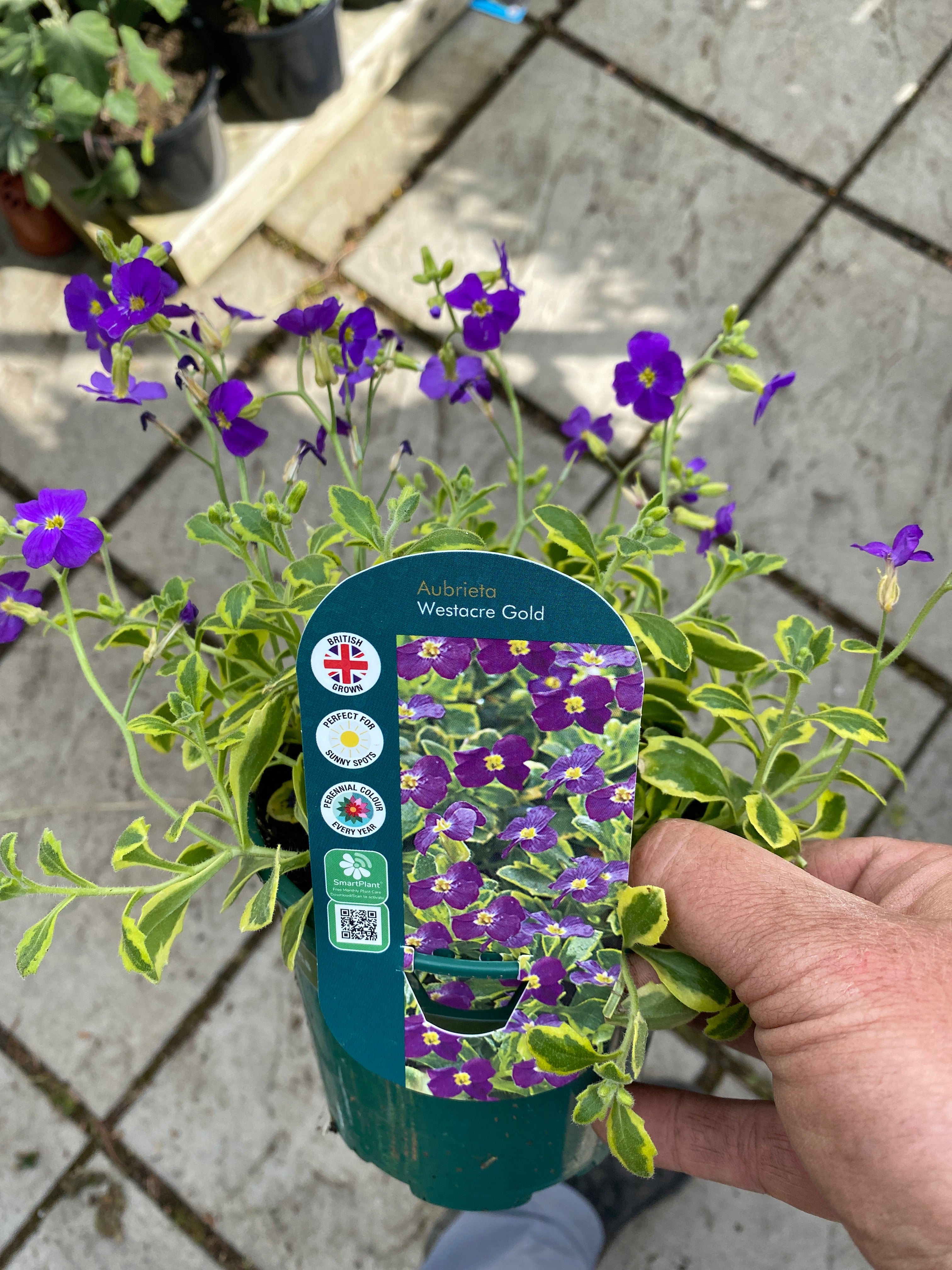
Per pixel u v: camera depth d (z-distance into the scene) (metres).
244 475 0.31
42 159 0.62
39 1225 0.52
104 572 0.63
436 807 0.23
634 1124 0.23
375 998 0.25
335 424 0.31
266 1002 0.56
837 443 0.65
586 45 0.74
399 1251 0.52
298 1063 0.55
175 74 0.62
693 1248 0.52
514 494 0.64
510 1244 0.50
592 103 0.72
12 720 0.60
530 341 0.67
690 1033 0.55
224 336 0.31
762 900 0.24
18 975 0.56
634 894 0.24
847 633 0.61
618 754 0.23
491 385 0.66
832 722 0.25
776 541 0.63
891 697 0.60
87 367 0.67
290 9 0.59
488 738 0.23
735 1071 0.54
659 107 0.72
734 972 0.24
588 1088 0.23
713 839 0.25
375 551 0.28
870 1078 0.21
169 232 0.64
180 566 0.63
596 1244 0.51
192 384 0.30
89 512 0.64
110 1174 0.53
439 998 0.26
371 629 0.22
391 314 0.68
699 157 0.71
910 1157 0.21
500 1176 0.30
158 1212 0.52
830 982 0.22
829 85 0.73
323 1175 0.53
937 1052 0.21
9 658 0.61
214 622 0.30
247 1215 0.52
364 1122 0.30
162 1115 0.54
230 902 0.25
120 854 0.24
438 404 0.65
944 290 0.69
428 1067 0.26
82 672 0.61
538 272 0.69
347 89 0.68
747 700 0.29
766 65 0.73
